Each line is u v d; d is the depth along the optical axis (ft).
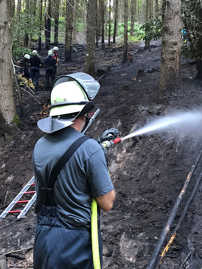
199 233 12.43
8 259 14.19
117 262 12.42
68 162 6.20
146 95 28.22
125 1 55.77
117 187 18.13
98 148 6.31
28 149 28.14
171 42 25.13
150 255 12.24
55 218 6.31
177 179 16.53
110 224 14.65
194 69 34.22
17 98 39.78
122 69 48.83
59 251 6.15
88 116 6.96
